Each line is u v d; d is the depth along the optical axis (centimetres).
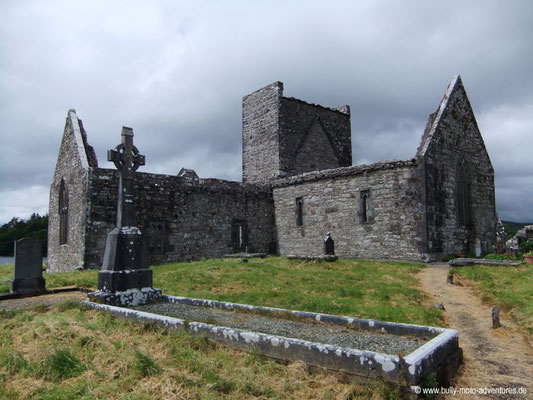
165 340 570
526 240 2750
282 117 2675
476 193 2052
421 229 1684
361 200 1909
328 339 563
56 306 823
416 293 1011
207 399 399
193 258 2052
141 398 401
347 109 3094
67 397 416
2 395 424
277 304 880
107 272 892
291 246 2256
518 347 619
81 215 1775
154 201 1952
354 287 1079
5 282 1212
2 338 614
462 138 1998
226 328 566
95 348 554
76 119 2102
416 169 1727
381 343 542
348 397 409
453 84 2028
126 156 972
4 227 5475
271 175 2672
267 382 445
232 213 2233
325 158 2884
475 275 1219
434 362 450
